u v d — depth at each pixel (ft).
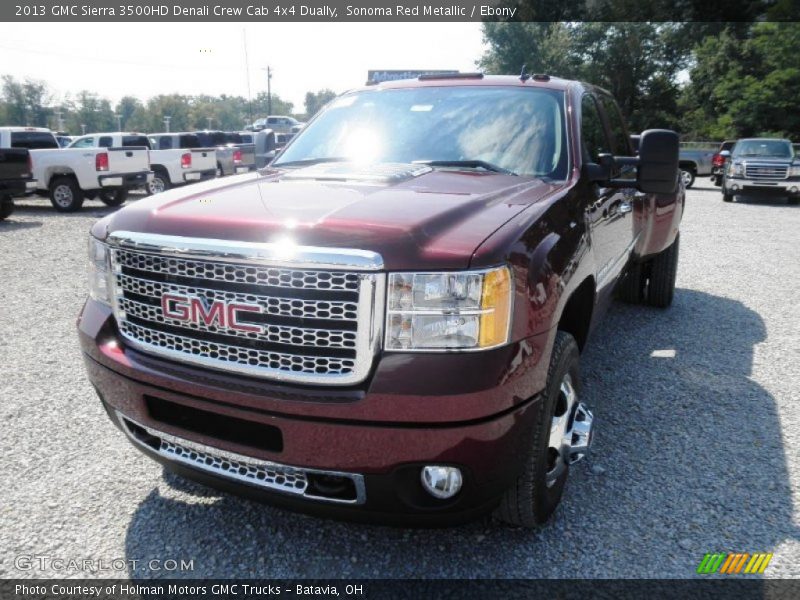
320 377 6.70
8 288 22.13
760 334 17.49
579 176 10.18
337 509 7.12
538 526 8.54
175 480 9.94
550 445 8.45
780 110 122.21
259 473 7.41
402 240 6.68
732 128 127.34
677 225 18.13
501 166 10.44
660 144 9.95
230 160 68.85
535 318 7.13
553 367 7.84
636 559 8.16
